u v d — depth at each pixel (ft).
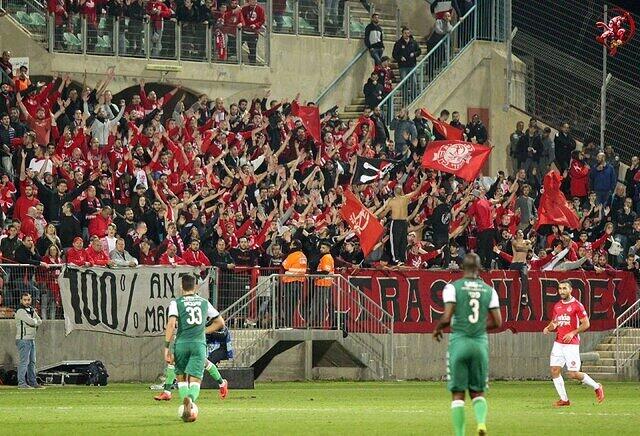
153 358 289.53
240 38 395.14
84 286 278.46
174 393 240.94
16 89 319.88
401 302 316.81
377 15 406.00
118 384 277.23
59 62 364.79
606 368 339.98
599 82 422.00
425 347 320.70
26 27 361.92
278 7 411.95
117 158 315.17
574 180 383.45
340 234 325.42
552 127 419.95
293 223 316.81
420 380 317.83
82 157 308.60
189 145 325.42
